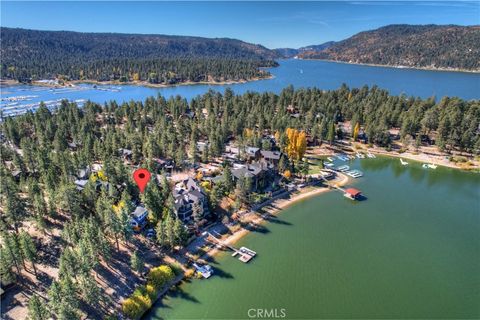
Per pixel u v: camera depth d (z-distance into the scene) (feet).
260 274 216.13
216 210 285.23
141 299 185.47
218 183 304.91
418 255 241.55
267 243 250.16
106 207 227.61
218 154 402.52
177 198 264.93
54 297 164.76
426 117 504.43
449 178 392.27
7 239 189.16
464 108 539.70
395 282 212.84
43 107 557.74
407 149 483.10
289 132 424.46
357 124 499.10
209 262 225.56
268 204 307.99
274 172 359.05
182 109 622.13
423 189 359.87
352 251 243.81
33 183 258.98
